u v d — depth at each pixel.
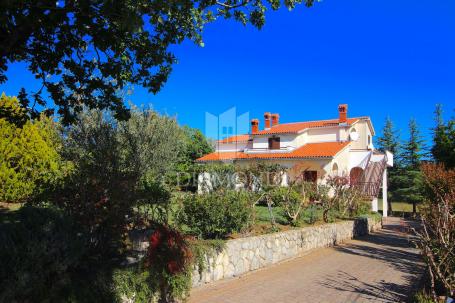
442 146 19.53
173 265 5.69
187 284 6.02
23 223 4.18
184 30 6.79
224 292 6.88
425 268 9.46
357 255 11.65
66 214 4.91
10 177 9.93
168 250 5.73
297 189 15.34
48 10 5.20
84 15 5.36
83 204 5.30
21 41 5.62
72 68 6.50
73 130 15.02
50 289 4.12
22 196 10.00
